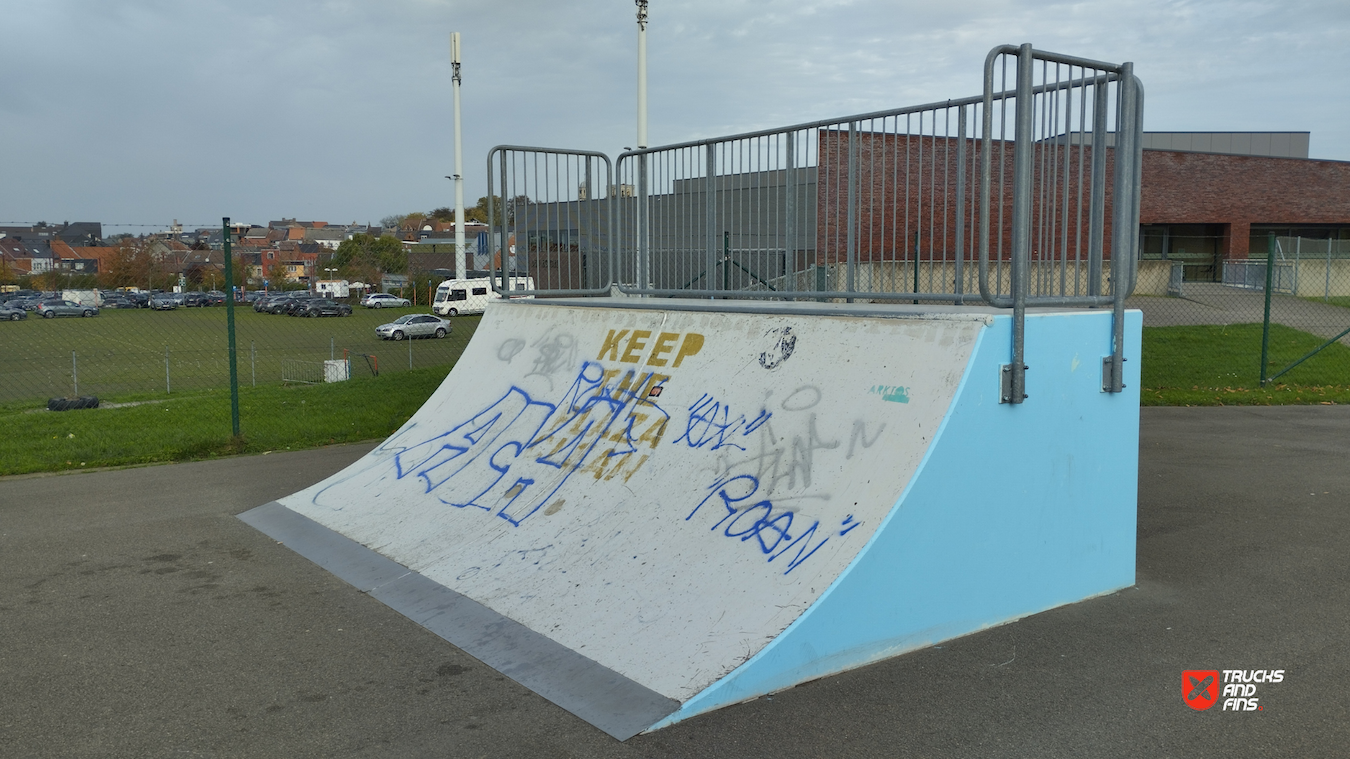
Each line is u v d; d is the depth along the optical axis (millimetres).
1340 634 4281
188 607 4844
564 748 3281
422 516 5906
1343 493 6949
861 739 3299
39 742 3408
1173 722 3434
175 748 3354
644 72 15680
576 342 6785
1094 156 4824
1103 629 4367
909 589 4043
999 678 3809
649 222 7750
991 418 4270
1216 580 5086
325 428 10484
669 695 3521
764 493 4504
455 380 7727
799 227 6312
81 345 33031
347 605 4848
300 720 3553
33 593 5086
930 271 5148
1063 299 4637
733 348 5461
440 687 3822
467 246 66625
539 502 5461
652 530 4695
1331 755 3195
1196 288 31578
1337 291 30922
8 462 8758
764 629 3758
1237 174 35000
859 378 4605
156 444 9508
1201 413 10945
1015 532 4434
